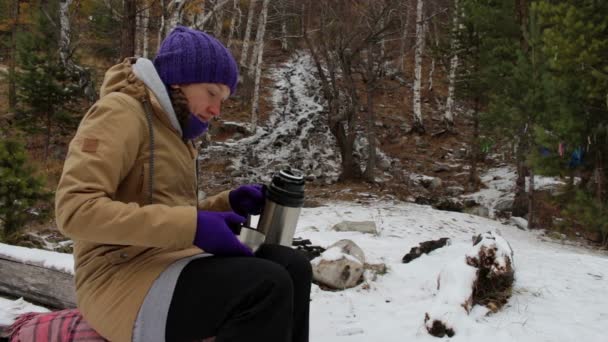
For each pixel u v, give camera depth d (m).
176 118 1.63
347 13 16.31
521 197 14.89
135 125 1.52
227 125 22.83
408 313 4.17
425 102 27.94
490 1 16.81
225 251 1.50
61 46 14.15
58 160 16.91
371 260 5.38
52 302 3.01
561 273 5.84
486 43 16.86
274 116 25.41
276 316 1.44
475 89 18.25
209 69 1.61
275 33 37.22
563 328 4.03
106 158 1.42
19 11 19.77
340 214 11.97
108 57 22.73
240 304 1.45
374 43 16.84
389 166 19.56
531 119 13.62
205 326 1.47
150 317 1.49
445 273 4.43
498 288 4.57
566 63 11.27
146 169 1.56
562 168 12.20
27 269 3.11
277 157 20.25
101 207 1.35
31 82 16.11
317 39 18.00
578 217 12.07
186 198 1.72
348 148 17.28
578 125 11.48
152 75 1.59
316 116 25.44
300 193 1.79
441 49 21.28
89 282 1.61
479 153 21.00
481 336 3.69
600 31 11.20
